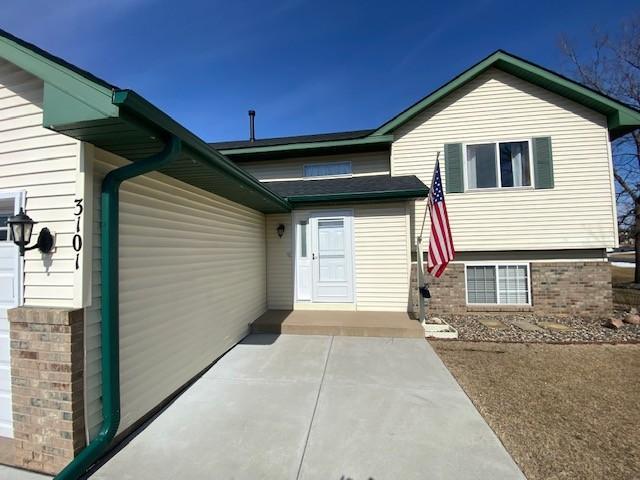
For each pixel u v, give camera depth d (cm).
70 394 239
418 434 286
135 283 311
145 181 332
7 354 267
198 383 403
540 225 770
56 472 241
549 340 575
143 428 301
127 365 296
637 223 1328
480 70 778
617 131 783
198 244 444
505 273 792
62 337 241
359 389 380
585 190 759
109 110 206
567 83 740
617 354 499
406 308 720
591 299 753
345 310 741
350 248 744
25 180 269
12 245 270
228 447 270
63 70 216
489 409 332
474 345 550
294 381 405
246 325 617
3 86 276
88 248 256
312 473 237
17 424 252
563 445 268
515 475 232
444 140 819
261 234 740
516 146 796
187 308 407
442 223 574
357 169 922
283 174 959
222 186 440
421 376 417
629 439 277
